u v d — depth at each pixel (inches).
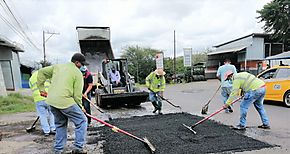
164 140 179.3
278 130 207.5
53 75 155.6
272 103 364.2
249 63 936.3
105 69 381.4
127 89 373.4
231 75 258.7
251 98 204.2
